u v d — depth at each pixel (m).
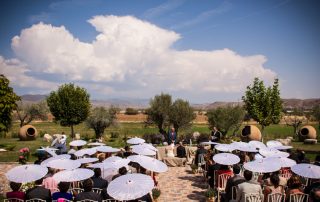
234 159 10.76
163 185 13.85
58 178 7.81
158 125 33.78
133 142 15.90
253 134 29.06
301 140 35.34
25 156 19.64
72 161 9.23
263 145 14.30
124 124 79.81
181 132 33.97
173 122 33.22
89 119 34.22
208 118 35.91
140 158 9.57
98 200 7.28
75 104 32.16
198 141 29.27
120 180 6.83
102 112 35.00
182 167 18.00
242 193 7.79
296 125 43.66
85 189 7.30
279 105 25.08
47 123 93.31
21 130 34.19
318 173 8.45
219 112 34.94
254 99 25.12
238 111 34.28
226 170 10.59
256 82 25.23
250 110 25.31
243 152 13.28
